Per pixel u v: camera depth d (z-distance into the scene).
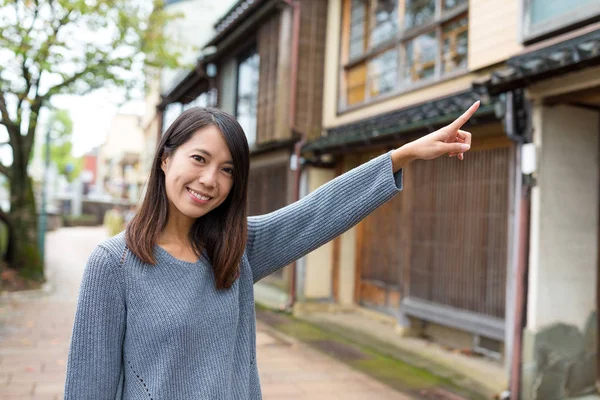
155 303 1.21
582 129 4.51
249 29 9.54
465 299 5.39
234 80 10.73
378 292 7.34
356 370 5.21
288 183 8.45
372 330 6.74
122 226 20.86
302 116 8.15
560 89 3.95
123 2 8.32
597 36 3.83
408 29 6.64
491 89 4.14
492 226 5.08
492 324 4.94
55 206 36.00
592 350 4.55
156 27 9.05
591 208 4.57
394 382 4.85
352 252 7.98
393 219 7.03
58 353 5.44
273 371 5.12
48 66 7.27
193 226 1.39
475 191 5.32
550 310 4.30
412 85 6.48
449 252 5.64
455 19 5.87
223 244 1.33
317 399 4.38
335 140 6.75
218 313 1.28
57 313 7.52
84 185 49.41
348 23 8.05
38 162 34.12
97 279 1.19
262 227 1.46
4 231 9.97
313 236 1.43
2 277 9.20
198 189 1.29
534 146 4.20
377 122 6.57
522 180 4.29
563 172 4.38
